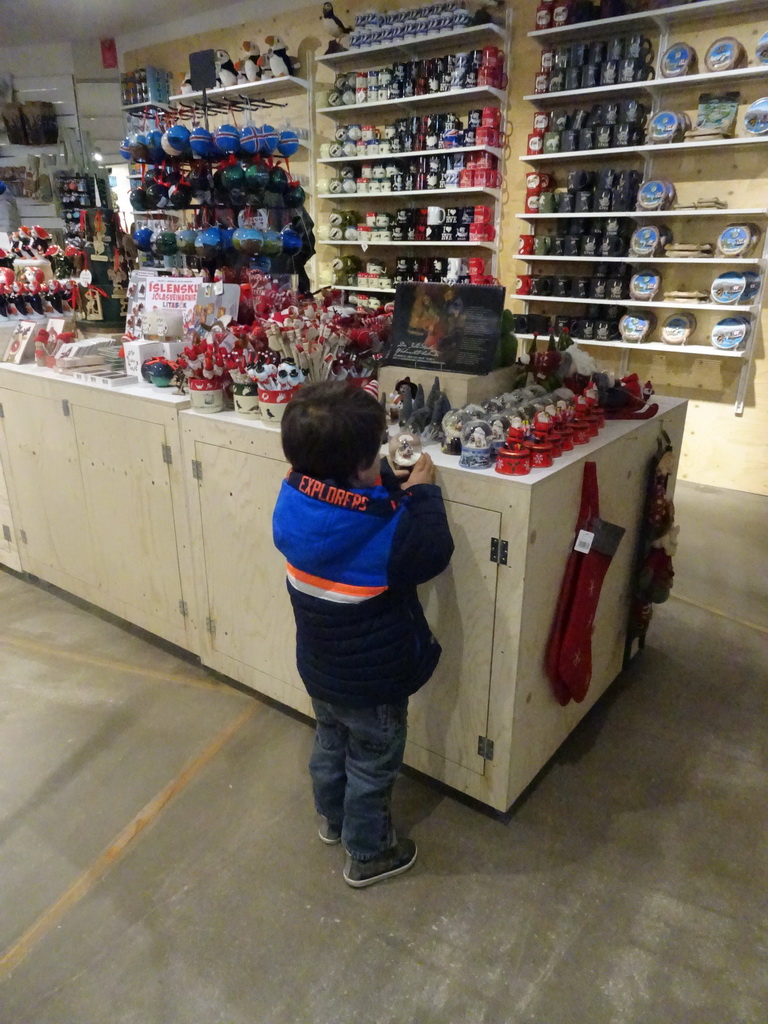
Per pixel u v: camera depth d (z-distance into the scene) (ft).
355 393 4.08
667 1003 4.29
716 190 12.59
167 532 7.27
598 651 6.66
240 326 6.77
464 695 5.37
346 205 17.07
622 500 6.25
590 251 13.50
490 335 6.07
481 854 5.36
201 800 5.92
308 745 6.57
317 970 4.49
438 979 4.42
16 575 10.05
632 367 14.30
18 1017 4.25
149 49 19.42
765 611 9.06
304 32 16.49
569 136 13.15
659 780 6.16
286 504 4.23
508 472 4.71
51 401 7.97
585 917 4.85
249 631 6.87
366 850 4.99
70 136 20.75
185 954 4.61
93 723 6.89
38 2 17.10
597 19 12.40
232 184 7.91
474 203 15.28
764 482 13.44
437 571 4.29
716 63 11.69
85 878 5.19
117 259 9.99
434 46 14.61
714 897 5.02
